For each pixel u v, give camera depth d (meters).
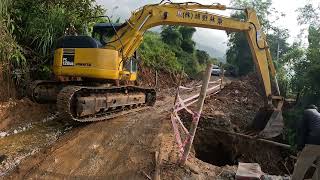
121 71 11.31
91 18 14.23
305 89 16.84
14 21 12.01
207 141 13.67
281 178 7.29
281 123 13.01
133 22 11.88
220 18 12.69
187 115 13.67
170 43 40.88
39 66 12.27
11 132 9.16
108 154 8.03
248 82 22.64
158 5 12.16
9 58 10.75
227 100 18.55
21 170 6.88
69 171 7.01
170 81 27.97
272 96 13.26
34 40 12.35
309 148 6.33
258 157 13.39
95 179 6.75
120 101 11.73
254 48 13.16
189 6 12.42
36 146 8.23
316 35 20.97
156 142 9.04
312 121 6.38
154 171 7.18
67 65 10.54
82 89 9.91
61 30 12.90
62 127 9.91
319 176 6.26
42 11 12.80
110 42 11.51
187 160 7.96
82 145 8.50
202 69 41.81
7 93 10.67
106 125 10.46
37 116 10.57
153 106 14.76
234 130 14.37
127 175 7.00
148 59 27.88
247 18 13.06
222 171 7.66
